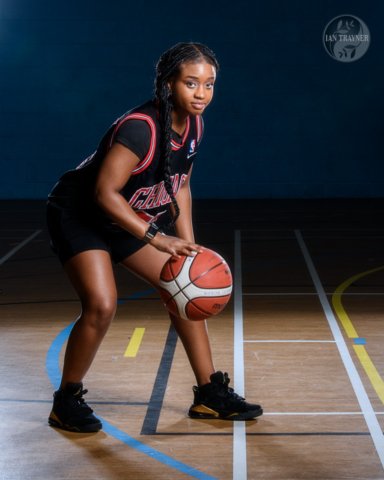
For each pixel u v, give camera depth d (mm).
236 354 5801
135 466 3805
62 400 4301
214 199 17391
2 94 17141
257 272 9344
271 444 4070
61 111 17219
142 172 4023
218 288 3998
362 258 10320
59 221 4207
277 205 16281
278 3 16984
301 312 7219
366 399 4785
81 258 4137
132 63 17125
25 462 3865
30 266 9930
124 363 5590
